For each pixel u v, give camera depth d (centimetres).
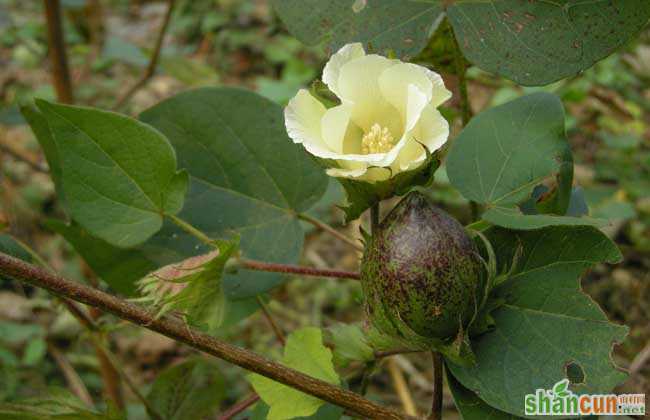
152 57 61
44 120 38
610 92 71
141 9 127
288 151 39
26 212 77
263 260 38
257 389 33
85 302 31
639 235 69
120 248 38
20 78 95
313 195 39
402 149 28
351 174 28
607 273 67
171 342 70
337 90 29
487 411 31
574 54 33
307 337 34
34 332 63
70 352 64
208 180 39
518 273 32
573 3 33
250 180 39
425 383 63
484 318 31
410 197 29
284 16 35
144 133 34
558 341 31
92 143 34
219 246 32
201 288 33
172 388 44
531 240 32
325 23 35
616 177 73
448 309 29
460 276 29
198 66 63
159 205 35
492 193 35
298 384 32
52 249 75
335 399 32
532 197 37
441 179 70
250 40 109
